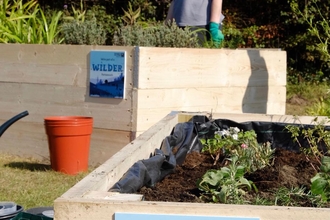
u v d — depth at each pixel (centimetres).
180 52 662
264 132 505
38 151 705
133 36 686
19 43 743
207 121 528
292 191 329
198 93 691
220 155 460
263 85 788
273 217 225
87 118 636
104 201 229
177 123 527
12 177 611
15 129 716
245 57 752
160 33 703
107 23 1409
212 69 706
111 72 640
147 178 344
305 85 1420
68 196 238
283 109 833
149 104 638
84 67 660
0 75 714
